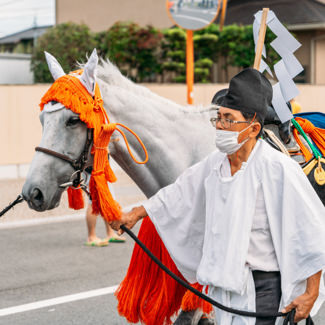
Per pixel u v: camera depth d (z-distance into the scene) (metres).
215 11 8.40
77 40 14.98
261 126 2.39
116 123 3.02
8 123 11.03
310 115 4.05
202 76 16.03
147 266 3.23
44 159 2.74
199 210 2.65
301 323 4.29
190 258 2.72
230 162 2.46
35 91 11.30
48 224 7.75
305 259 2.29
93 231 6.61
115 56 15.01
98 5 19.89
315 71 17.11
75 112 2.76
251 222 2.34
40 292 4.93
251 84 2.36
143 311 3.22
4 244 6.68
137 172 3.26
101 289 5.00
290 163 2.37
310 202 2.35
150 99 3.33
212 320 3.46
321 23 15.87
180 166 3.33
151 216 2.74
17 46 19.67
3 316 4.37
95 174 2.81
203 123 3.47
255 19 3.46
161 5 18.59
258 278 2.41
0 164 10.98
